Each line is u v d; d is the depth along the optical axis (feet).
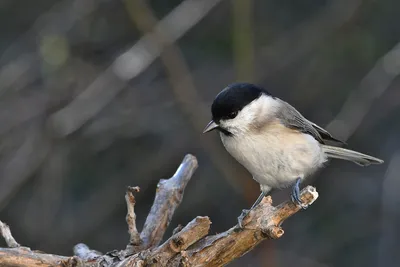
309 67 40.75
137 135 40.04
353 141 40.83
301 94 40.70
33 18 42.11
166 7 40.91
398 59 36.06
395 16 40.16
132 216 19.03
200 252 16.99
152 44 35.06
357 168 41.16
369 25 40.11
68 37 40.01
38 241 38.60
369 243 39.37
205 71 40.86
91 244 39.73
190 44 41.50
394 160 38.60
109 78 36.65
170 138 40.88
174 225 40.81
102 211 40.01
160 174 40.88
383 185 38.70
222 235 17.07
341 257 39.34
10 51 40.91
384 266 38.06
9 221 39.78
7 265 16.87
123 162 40.91
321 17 40.70
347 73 40.37
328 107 40.57
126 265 17.21
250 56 33.63
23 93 39.29
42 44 36.22
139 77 40.83
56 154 38.09
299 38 40.55
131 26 40.91
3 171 37.81
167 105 39.27
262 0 41.73
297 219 40.52
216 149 36.78
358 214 40.11
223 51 41.24
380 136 40.93
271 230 16.71
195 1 36.45
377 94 37.17
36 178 39.22
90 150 39.75
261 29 41.42
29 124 38.58
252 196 33.40
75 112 36.65
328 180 41.04
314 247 39.70
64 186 39.81
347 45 39.96
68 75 38.32
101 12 40.52
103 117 39.86
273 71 40.37
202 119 36.11
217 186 41.11
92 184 40.45
